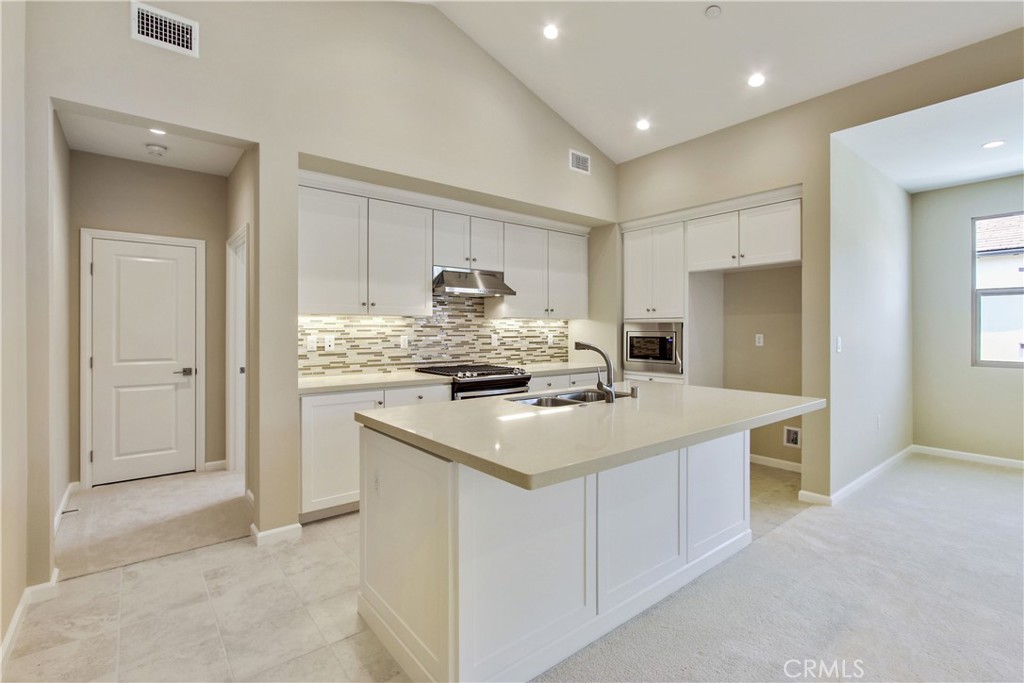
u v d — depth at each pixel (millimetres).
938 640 1912
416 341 4254
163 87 2428
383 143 3191
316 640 1922
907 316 4672
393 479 1840
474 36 3613
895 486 3771
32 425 2150
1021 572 2441
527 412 2035
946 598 2209
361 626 2014
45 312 2164
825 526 3027
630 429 1691
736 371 4605
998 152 3680
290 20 2838
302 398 2967
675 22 3027
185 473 3998
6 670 1734
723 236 4016
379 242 3574
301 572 2447
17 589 1988
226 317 4133
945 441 4625
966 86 2781
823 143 3379
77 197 3518
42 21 2141
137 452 3826
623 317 4840
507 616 1651
